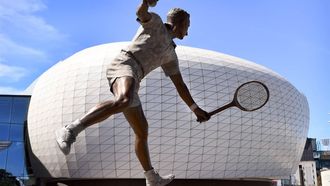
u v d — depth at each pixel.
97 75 41.25
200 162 40.97
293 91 48.88
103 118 3.79
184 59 42.44
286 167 46.88
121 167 39.78
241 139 42.44
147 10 4.14
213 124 41.19
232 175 42.47
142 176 39.94
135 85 4.09
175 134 40.16
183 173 40.69
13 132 48.22
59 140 3.64
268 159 44.53
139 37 4.32
